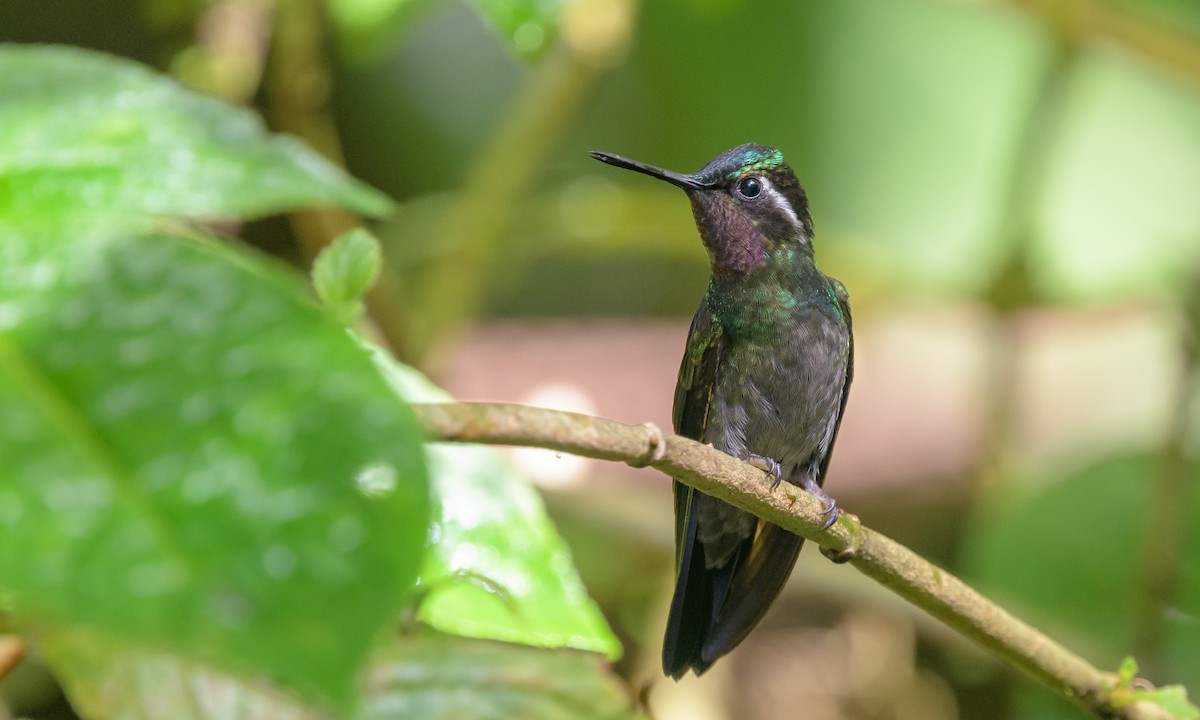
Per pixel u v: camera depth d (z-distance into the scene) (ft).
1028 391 43.50
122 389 6.34
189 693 11.96
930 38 49.65
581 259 50.65
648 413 40.91
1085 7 38.81
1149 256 47.01
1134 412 43.55
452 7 49.16
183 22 41.57
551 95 35.32
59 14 45.73
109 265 6.82
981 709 39.58
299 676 5.33
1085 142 48.85
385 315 33.12
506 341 45.91
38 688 27.55
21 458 5.98
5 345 6.52
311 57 31.83
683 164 50.03
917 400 43.34
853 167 49.57
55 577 5.42
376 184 49.83
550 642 14.82
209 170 8.27
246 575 5.59
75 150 8.23
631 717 14.60
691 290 51.03
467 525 15.47
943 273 46.24
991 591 35.91
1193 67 38.63
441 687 13.98
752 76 49.19
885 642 40.60
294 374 6.36
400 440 6.14
